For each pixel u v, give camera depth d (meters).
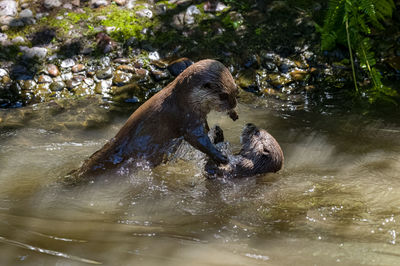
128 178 12.52
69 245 9.69
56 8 20.08
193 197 11.75
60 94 17.31
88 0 20.64
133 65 18.33
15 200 11.61
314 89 17.84
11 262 9.07
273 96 17.56
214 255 9.33
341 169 12.89
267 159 12.34
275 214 10.90
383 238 9.84
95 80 17.83
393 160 13.26
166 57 18.77
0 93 17.00
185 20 20.12
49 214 11.04
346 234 10.02
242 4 21.05
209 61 12.13
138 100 17.22
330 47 19.20
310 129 15.32
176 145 13.04
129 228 10.42
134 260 9.15
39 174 12.89
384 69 18.84
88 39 18.95
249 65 18.66
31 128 15.43
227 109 12.30
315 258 9.20
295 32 19.91
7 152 13.98
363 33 20.12
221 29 19.86
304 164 13.16
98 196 11.88
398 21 20.59
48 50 18.47
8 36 18.77
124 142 12.62
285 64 18.77
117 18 19.81
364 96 17.33
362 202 11.23
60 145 14.48
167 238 9.98
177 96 12.34
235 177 12.17
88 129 15.52
